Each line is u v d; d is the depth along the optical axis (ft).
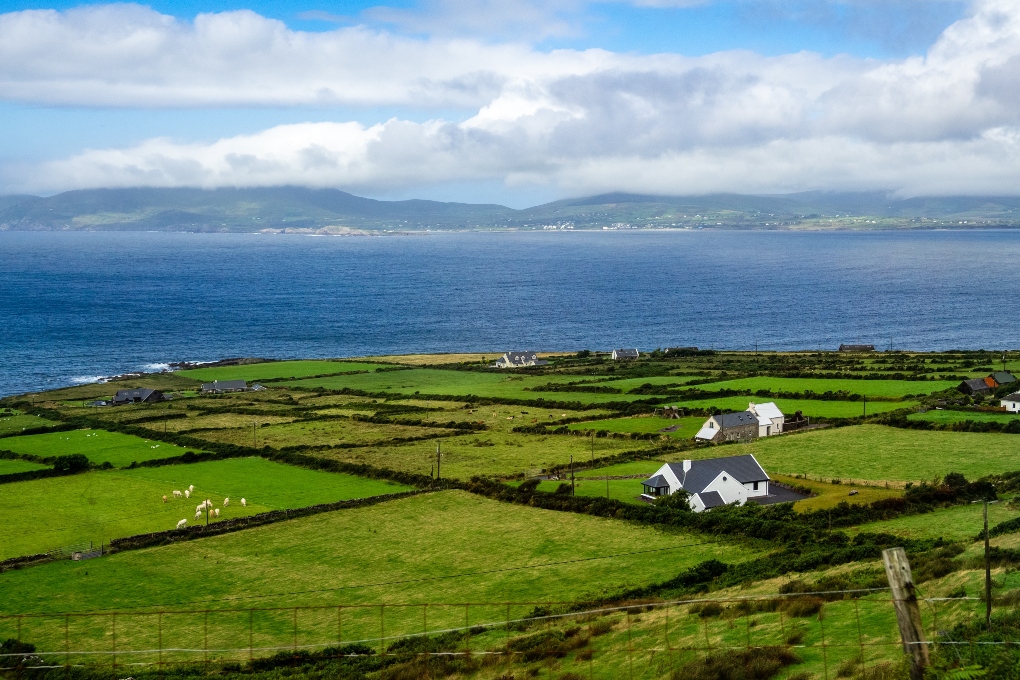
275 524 306.55
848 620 166.50
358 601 232.73
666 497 315.58
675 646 168.35
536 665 171.32
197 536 294.05
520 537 283.59
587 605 216.74
